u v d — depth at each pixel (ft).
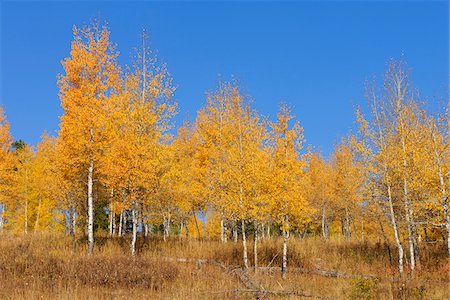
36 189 109.50
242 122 64.44
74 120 59.62
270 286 47.29
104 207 104.88
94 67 62.18
